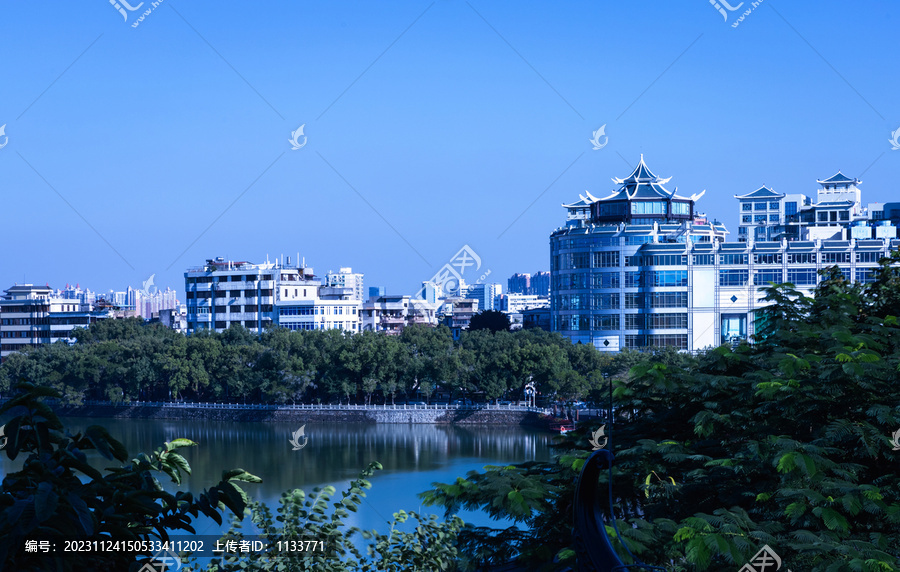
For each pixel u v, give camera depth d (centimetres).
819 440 1549
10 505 935
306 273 18062
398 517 1509
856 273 14038
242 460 9219
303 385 12962
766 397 1677
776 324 2270
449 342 13425
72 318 18950
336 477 8088
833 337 1847
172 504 1053
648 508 1623
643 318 14888
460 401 13925
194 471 8362
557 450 1942
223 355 13475
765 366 1969
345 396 13575
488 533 1678
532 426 11919
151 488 1086
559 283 15862
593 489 800
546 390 12119
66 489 958
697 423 1708
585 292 15300
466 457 9394
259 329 17175
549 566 1493
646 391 1934
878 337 1969
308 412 12775
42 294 19825
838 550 1256
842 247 14100
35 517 893
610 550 777
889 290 2619
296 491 1436
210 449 10044
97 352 13725
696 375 1902
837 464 1464
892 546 1371
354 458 9369
